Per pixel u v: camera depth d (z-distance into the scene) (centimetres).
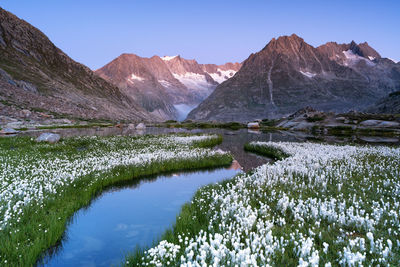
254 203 882
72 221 825
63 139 2944
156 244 626
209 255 474
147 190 1202
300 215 758
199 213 812
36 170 1245
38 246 601
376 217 670
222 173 1595
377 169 1400
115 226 783
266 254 481
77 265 566
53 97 13112
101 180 1255
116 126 8569
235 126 9781
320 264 479
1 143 2419
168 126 10031
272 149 2503
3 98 9294
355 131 5903
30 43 18675
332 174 1294
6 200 795
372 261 476
